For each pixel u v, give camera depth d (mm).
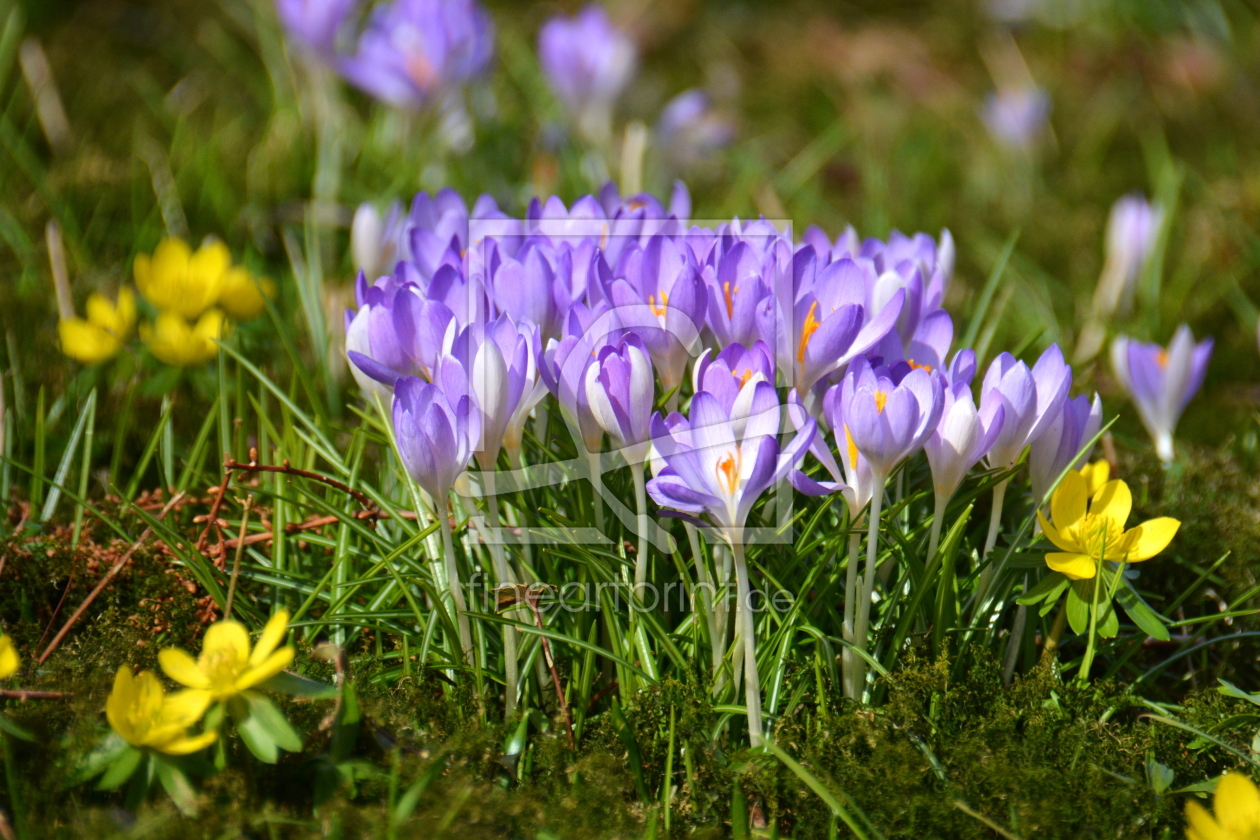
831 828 906
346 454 1042
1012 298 1305
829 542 939
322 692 902
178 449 1079
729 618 961
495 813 906
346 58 1350
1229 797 895
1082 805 910
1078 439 937
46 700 920
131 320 1099
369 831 895
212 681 893
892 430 899
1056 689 943
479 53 1386
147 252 1263
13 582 988
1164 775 921
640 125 1262
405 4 1325
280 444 1020
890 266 997
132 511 1012
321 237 1295
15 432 1061
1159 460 1071
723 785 923
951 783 918
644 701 932
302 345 1154
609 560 950
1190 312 1314
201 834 887
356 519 970
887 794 915
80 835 892
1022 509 1010
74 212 1320
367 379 949
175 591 968
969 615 966
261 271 1245
